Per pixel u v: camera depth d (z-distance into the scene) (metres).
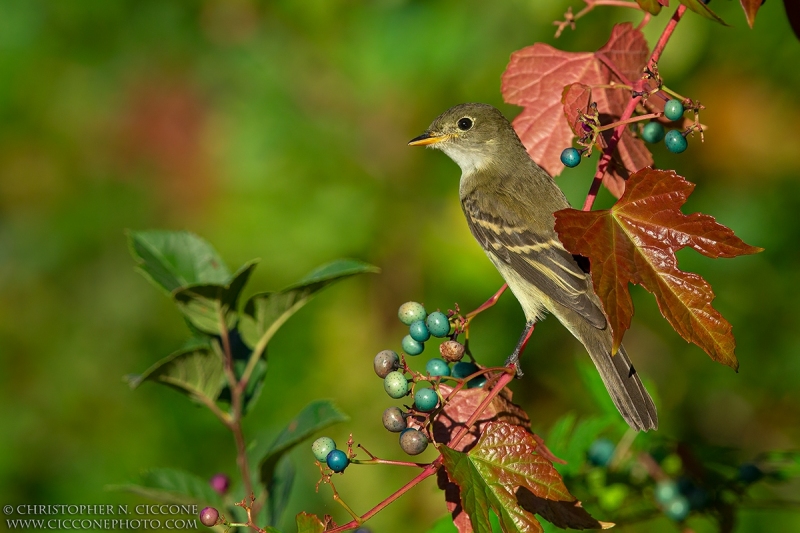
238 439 6.71
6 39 13.78
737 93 12.50
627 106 6.36
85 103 13.70
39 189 13.70
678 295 5.18
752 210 12.51
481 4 12.44
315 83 13.18
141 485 6.82
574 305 7.61
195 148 13.27
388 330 12.21
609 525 5.15
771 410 12.28
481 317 12.08
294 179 12.57
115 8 13.74
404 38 12.80
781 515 10.55
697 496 7.16
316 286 6.44
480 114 9.04
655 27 11.35
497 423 5.02
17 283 13.34
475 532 4.62
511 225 8.30
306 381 11.89
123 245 13.32
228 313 6.53
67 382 12.69
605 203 11.81
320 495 11.16
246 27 13.64
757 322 12.31
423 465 4.94
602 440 7.54
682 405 12.47
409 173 12.64
